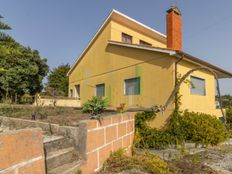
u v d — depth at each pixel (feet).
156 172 13.24
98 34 42.78
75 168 10.34
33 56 56.29
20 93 52.70
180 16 32.83
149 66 30.30
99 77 41.81
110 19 39.93
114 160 13.67
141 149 20.35
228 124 33.30
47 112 25.11
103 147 13.20
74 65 51.85
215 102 37.47
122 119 16.44
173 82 26.89
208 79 35.40
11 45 18.57
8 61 47.75
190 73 29.17
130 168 13.30
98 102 17.71
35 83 57.52
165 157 18.33
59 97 44.19
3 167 6.52
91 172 11.71
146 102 30.27
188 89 29.63
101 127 13.03
